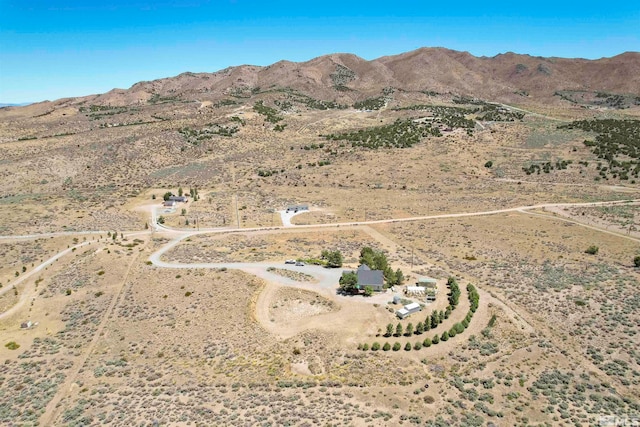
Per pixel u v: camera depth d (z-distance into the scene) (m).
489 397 55.00
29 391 60.41
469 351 64.81
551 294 81.56
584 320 72.81
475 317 73.56
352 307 76.69
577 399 55.03
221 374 61.47
